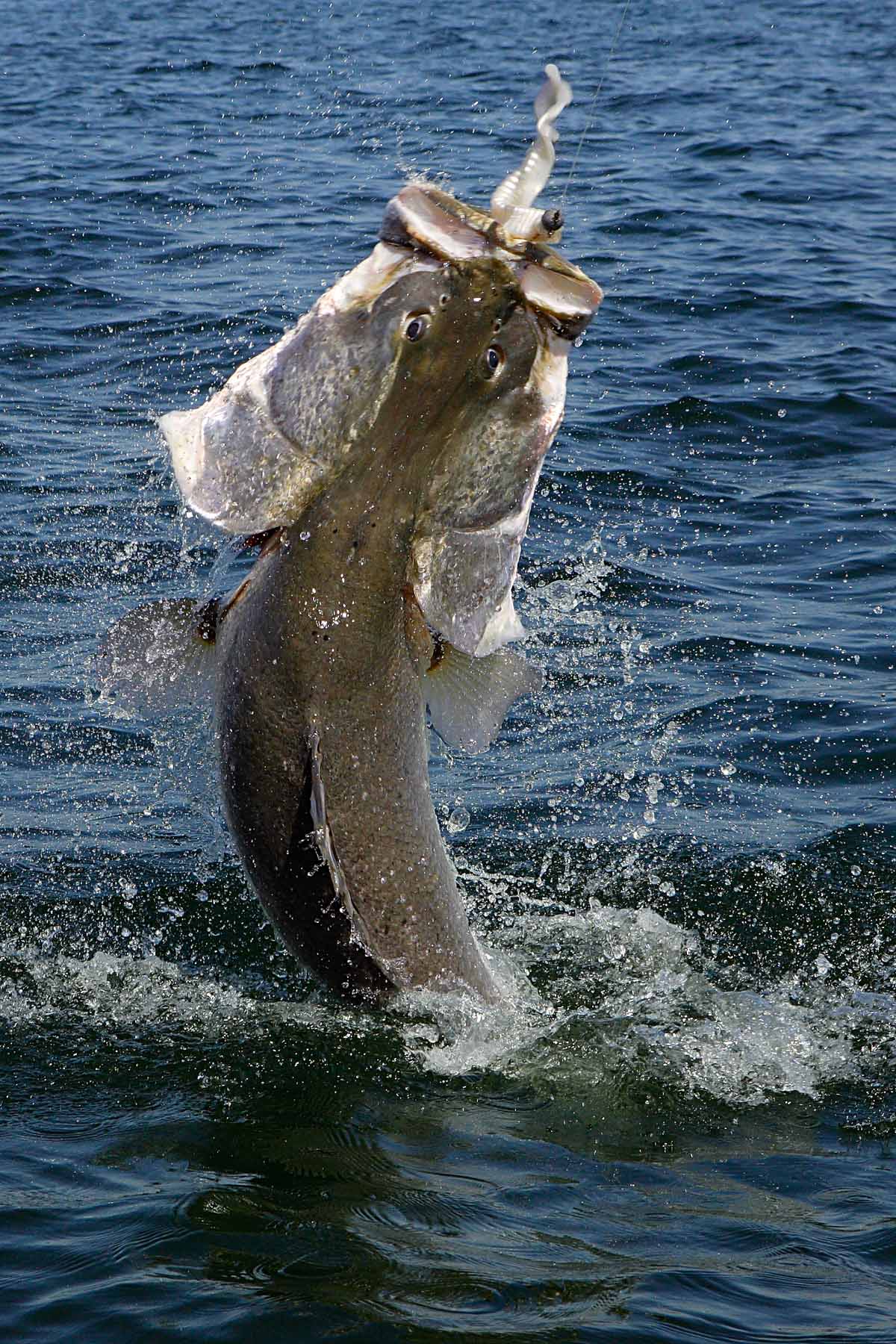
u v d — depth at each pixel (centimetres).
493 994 1459
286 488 1170
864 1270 1075
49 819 1820
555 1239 1108
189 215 4366
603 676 2203
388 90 6606
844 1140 1268
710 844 1812
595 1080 1355
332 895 1298
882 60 8144
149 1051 1394
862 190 4962
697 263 4091
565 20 9688
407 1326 998
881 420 3109
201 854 1761
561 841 1817
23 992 1491
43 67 7400
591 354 3428
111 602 2303
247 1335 988
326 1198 1156
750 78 7325
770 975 1566
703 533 2655
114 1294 1027
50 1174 1182
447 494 1165
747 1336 998
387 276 1141
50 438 2859
